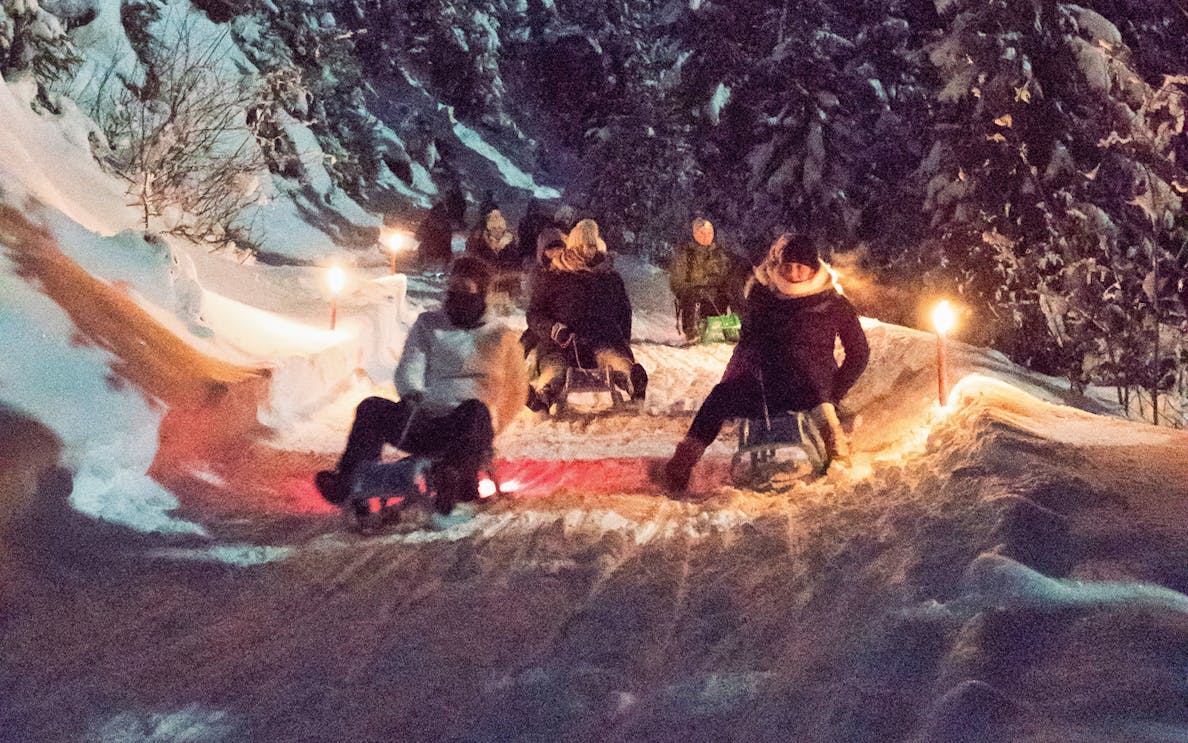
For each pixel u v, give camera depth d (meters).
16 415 8.20
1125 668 5.06
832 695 5.21
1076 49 27.77
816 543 7.92
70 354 9.56
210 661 5.97
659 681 5.57
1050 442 9.45
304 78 38.59
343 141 51.41
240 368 13.22
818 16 36.69
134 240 13.51
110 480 8.75
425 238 38.38
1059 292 21.36
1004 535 6.99
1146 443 9.55
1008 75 27.62
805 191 35.81
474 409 9.31
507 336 9.71
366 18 79.75
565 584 7.16
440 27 88.44
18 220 11.86
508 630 6.34
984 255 27.80
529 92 99.75
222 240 20.98
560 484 11.04
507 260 28.92
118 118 19.92
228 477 10.53
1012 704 4.79
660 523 8.87
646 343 25.53
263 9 40.00
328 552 8.10
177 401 10.42
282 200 33.72
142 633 6.40
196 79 21.08
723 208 39.47
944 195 28.72
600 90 91.88
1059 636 5.48
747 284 11.13
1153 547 6.80
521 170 89.94
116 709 5.38
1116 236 25.92
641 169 54.91
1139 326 18.50
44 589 6.98
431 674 5.71
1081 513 7.54
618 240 55.00
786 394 10.61
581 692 5.39
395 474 8.70
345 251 32.81
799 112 36.16
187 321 13.57
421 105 83.69
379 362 18.84
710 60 39.34
